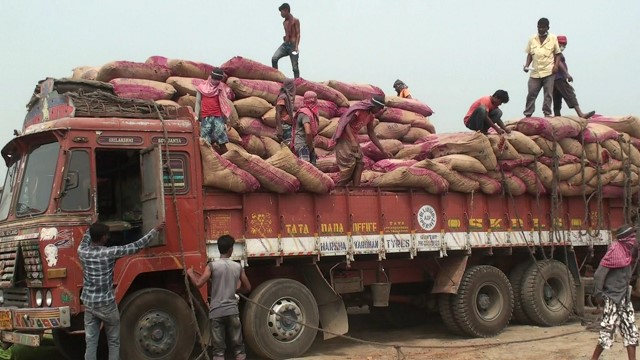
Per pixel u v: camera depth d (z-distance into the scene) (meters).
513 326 11.84
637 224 12.28
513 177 11.12
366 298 10.52
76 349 8.95
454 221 10.56
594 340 9.92
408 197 10.12
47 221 7.34
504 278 11.01
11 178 8.52
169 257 7.94
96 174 8.12
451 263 10.74
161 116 8.25
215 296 7.98
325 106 11.64
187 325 7.99
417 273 10.82
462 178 10.44
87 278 7.08
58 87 8.31
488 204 11.03
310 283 9.52
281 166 8.65
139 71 10.05
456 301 10.56
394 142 12.27
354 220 9.51
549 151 11.50
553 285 11.96
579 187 12.02
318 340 10.34
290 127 10.73
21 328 7.42
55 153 7.69
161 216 7.40
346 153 9.88
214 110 9.74
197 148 8.30
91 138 7.70
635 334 7.87
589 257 12.70
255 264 9.13
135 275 7.71
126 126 7.93
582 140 11.90
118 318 7.26
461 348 9.56
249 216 8.59
